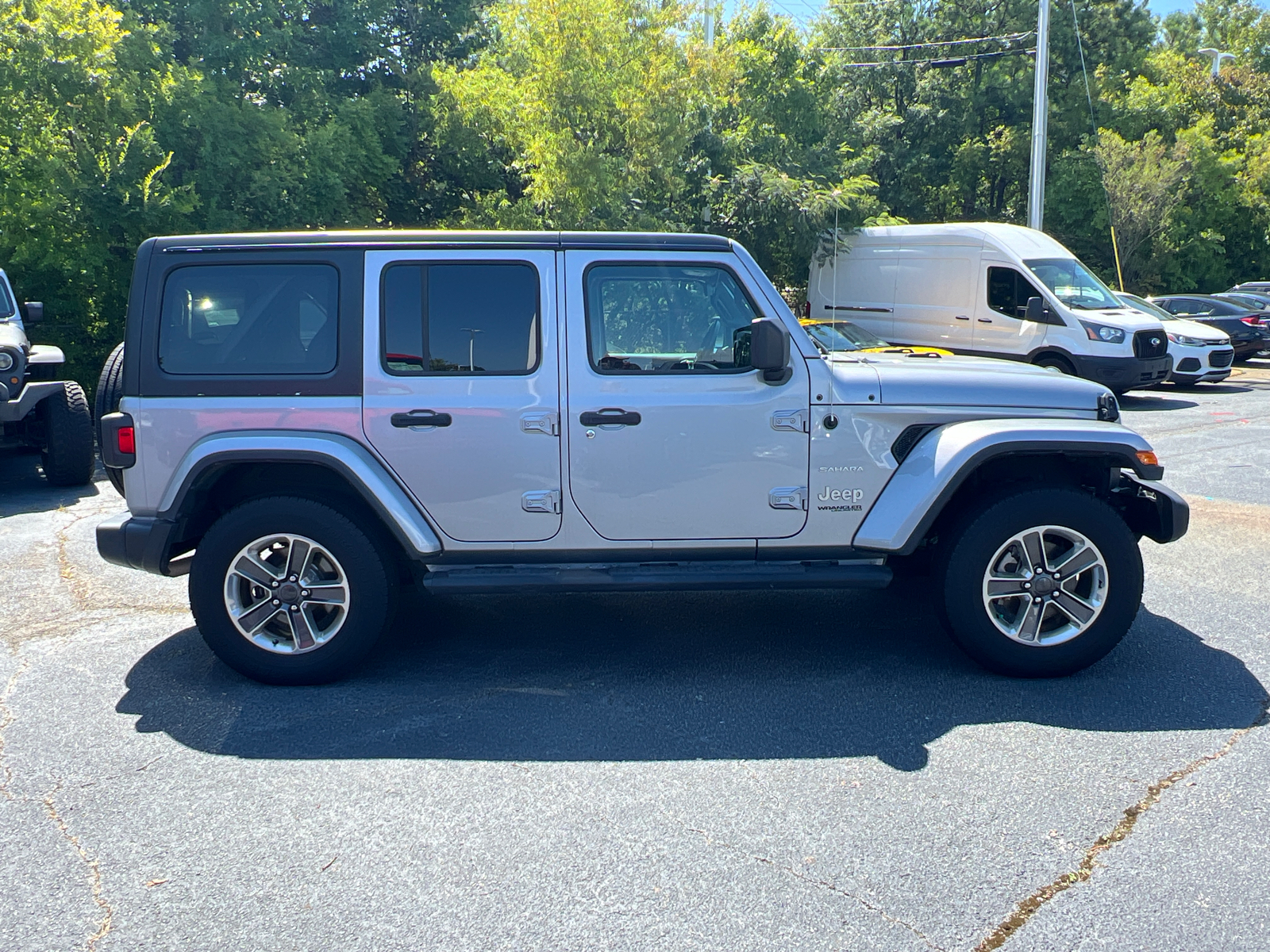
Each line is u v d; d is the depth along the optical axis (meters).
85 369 15.62
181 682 4.73
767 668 4.84
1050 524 4.48
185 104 15.07
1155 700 4.39
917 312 16.80
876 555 4.71
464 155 19.84
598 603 5.92
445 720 4.28
